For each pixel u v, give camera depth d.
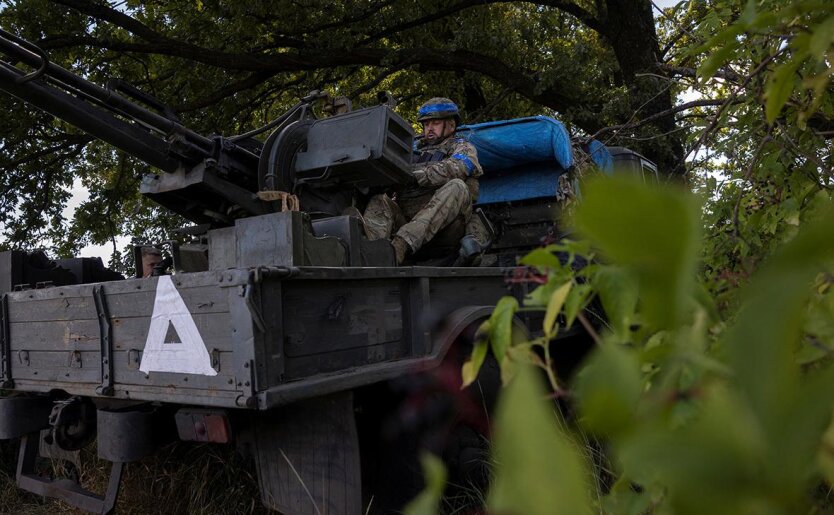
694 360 0.46
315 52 11.67
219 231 3.13
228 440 2.44
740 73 2.07
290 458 2.62
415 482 2.80
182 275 2.47
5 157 11.51
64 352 3.08
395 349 2.81
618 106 9.68
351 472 2.46
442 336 2.95
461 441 3.04
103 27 11.08
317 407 2.58
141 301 2.67
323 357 2.47
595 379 0.37
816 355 0.73
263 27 12.20
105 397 2.87
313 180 3.59
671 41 2.92
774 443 0.30
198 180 3.42
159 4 12.58
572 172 4.68
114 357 2.82
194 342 2.42
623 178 0.28
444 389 2.98
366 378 2.51
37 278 3.75
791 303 0.30
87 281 4.03
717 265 1.82
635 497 0.85
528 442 0.30
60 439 3.16
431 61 11.63
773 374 0.30
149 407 2.90
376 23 12.03
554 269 0.79
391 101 3.84
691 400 0.45
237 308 2.24
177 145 3.38
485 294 3.40
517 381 0.32
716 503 0.30
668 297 0.30
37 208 12.19
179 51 11.19
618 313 0.67
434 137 4.97
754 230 1.80
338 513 2.47
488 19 12.59
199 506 3.36
